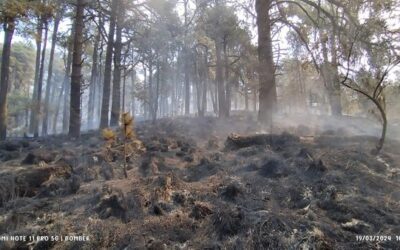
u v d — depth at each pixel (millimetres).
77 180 5051
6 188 4613
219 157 6621
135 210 4004
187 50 22703
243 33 19344
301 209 3953
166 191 4484
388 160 5949
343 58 7406
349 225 3521
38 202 4457
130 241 3238
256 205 4062
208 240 3260
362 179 4871
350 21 8133
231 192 4418
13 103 33156
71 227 3590
